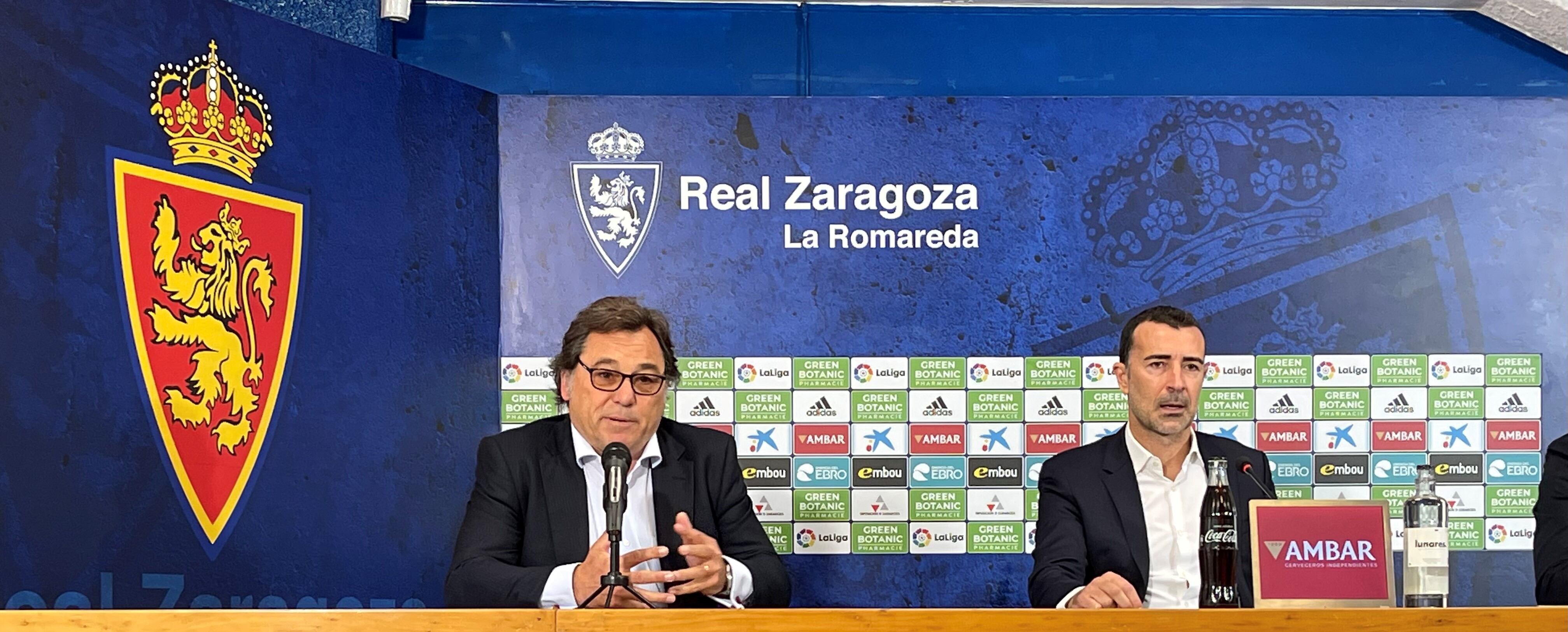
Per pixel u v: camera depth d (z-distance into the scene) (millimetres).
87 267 2830
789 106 3904
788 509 3834
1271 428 3846
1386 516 2301
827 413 3854
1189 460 3094
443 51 4004
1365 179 3902
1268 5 4062
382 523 3482
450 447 3674
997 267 3879
